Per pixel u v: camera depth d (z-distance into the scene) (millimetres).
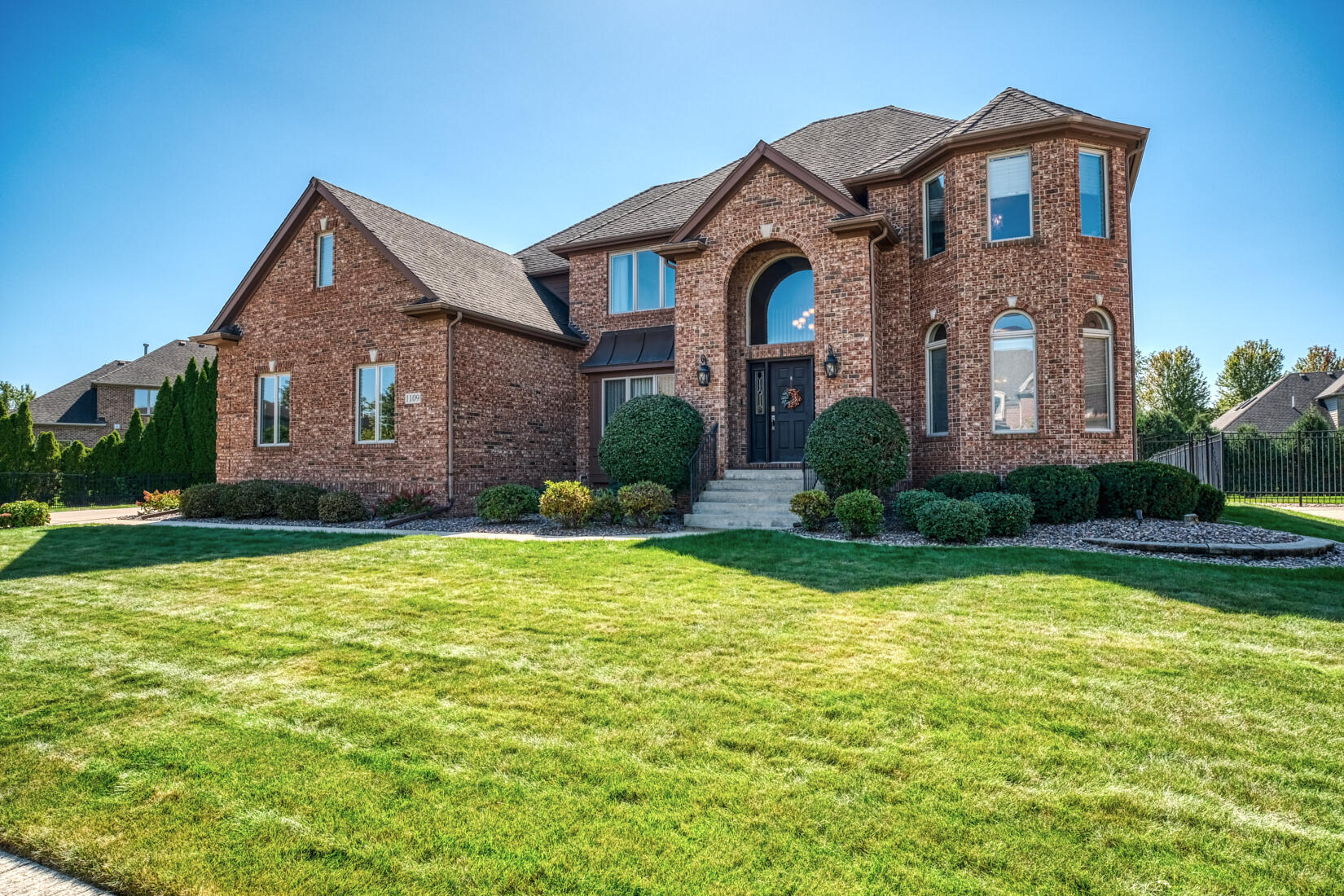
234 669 5559
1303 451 24672
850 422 12672
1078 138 13438
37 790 3709
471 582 8438
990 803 3359
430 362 15789
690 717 4430
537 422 18016
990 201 13961
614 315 19109
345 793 3576
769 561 9227
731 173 15508
